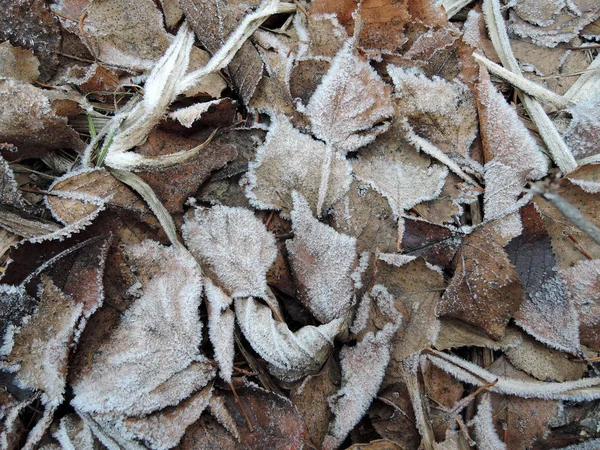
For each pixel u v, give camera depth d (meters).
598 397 0.34
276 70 0.38
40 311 0.32
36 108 0.34
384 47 0.38
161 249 0.34
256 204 0.36
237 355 0.35
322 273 0.35
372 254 0.35
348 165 0.37
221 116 0.36
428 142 0.38
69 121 0.37
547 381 0.35
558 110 0.39
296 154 0.36
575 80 0.39
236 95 0.38
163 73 0.36
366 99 0.37
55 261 0.33
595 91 0.39
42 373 0.32
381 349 0.34
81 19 0.37
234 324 0.34
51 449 0.32
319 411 0.34
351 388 0.34
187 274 0.34
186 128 0.36
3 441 0.31
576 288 0.35
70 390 0.32
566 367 0.35
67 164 0.36
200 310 0.34
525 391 0.34
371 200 0.36
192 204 0.35
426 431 0.34
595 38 0.40
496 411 0.35
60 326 0.32
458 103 0.38
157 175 0.35
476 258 0.35
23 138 0.35
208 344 0.34
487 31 0.40
